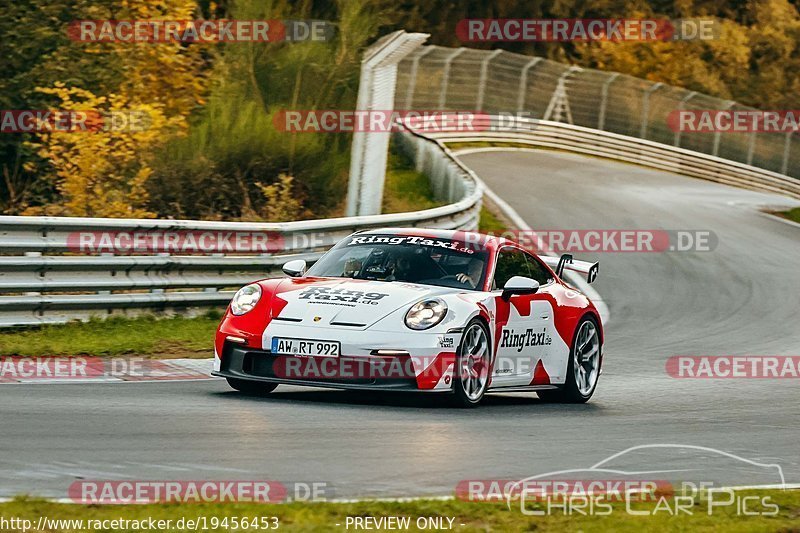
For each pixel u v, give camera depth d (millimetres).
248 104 49281
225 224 30312
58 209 44094
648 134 111188
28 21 50750
